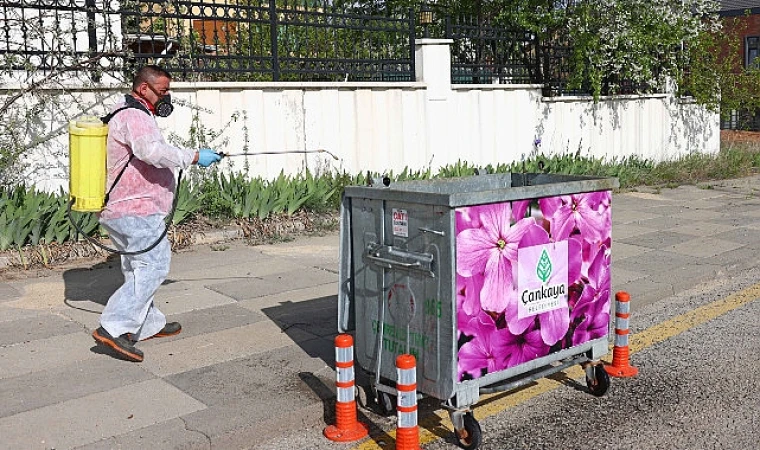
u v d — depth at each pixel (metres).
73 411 4.39
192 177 9.47
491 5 14.56
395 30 11.65
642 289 7.05
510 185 5.26
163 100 5.49
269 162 10.34
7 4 8.38
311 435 4.36
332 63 11.22
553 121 13.86
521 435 4.38
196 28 13.17
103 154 5.18
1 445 3.96
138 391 4.69
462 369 4.02
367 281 4.43
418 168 11.92
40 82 8.28
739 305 6.89
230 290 7.00
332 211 9.96
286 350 5.45
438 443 4.28
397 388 4.01
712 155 16.58
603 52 13.72
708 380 5.14
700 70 16.20
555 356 4.48
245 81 10.77
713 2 15.13
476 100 12.57
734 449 4.13
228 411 4.39
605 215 4.67
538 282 4.31
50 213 7.90
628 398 4.88
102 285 7.07
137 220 5.22
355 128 11.16
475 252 3.98
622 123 15.14
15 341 5.59
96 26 9.00
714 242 9.07
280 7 10.78
